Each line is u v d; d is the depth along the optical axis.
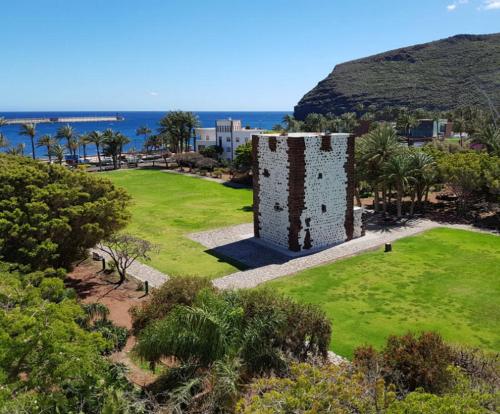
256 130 88.75
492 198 45.41
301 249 34.19
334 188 35.12
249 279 28.67
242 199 55.62
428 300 24.98
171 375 15.27
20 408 11.13
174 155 85.75
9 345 11.70
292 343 15.91
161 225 42.72
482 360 15.38
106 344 13.66
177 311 15.16
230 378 12.94
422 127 108.69
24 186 25.14
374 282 27.80
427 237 37.88
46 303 13.73
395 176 43.53
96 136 87.62
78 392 13.09
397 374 13.52
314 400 9.87
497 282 27.45
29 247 22.11
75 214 24.30
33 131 88.62
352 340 20.66
